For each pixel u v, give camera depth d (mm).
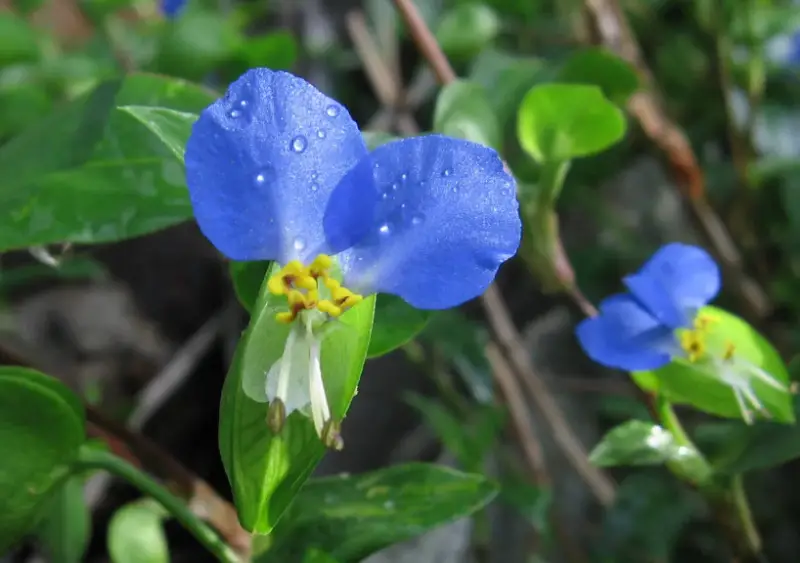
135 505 147
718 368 126
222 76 193
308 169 107
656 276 127
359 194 108
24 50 203
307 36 282
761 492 204
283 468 105
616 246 237
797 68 222
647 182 260
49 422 118
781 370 127
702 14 204
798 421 127
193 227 247
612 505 190
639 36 232
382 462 230
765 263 210
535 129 127
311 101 106
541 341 245
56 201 121
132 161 122
